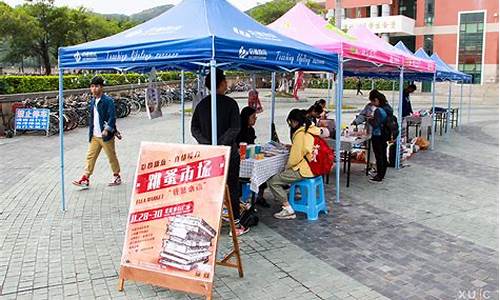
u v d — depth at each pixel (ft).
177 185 14.02
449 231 20.17
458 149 43.37
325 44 23.62
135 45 17.11
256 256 17.08
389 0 136.77
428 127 52.60
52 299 13.82
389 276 15.60
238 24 18.74
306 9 27.81
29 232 19.51
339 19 79.30
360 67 35.63
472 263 16.75
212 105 16.37
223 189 13.58
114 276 15.34
